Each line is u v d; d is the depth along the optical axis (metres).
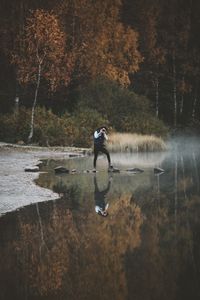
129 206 11.74
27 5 37.53
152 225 9.54
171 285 6.03
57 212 10.96
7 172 18.36
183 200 12.59
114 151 29.83
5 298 5.84
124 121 36.34
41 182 16.12
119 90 39.00
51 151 28.61
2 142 31.58
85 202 12.30
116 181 16.59
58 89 37.16
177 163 23.14
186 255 7.30
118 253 7.51
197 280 6.20
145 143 30.86
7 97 38.94
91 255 7.47
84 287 6.08
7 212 11.01
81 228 9.33
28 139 31.59
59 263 7.12
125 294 5.78
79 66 38.81
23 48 34.06
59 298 5.78
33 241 8.45
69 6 39.12
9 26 37.03
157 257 7.23
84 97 37.84
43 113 34.19
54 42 32.47
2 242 8.43
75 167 21.06
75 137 32.03
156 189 14.69
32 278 6.51
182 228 9.20
